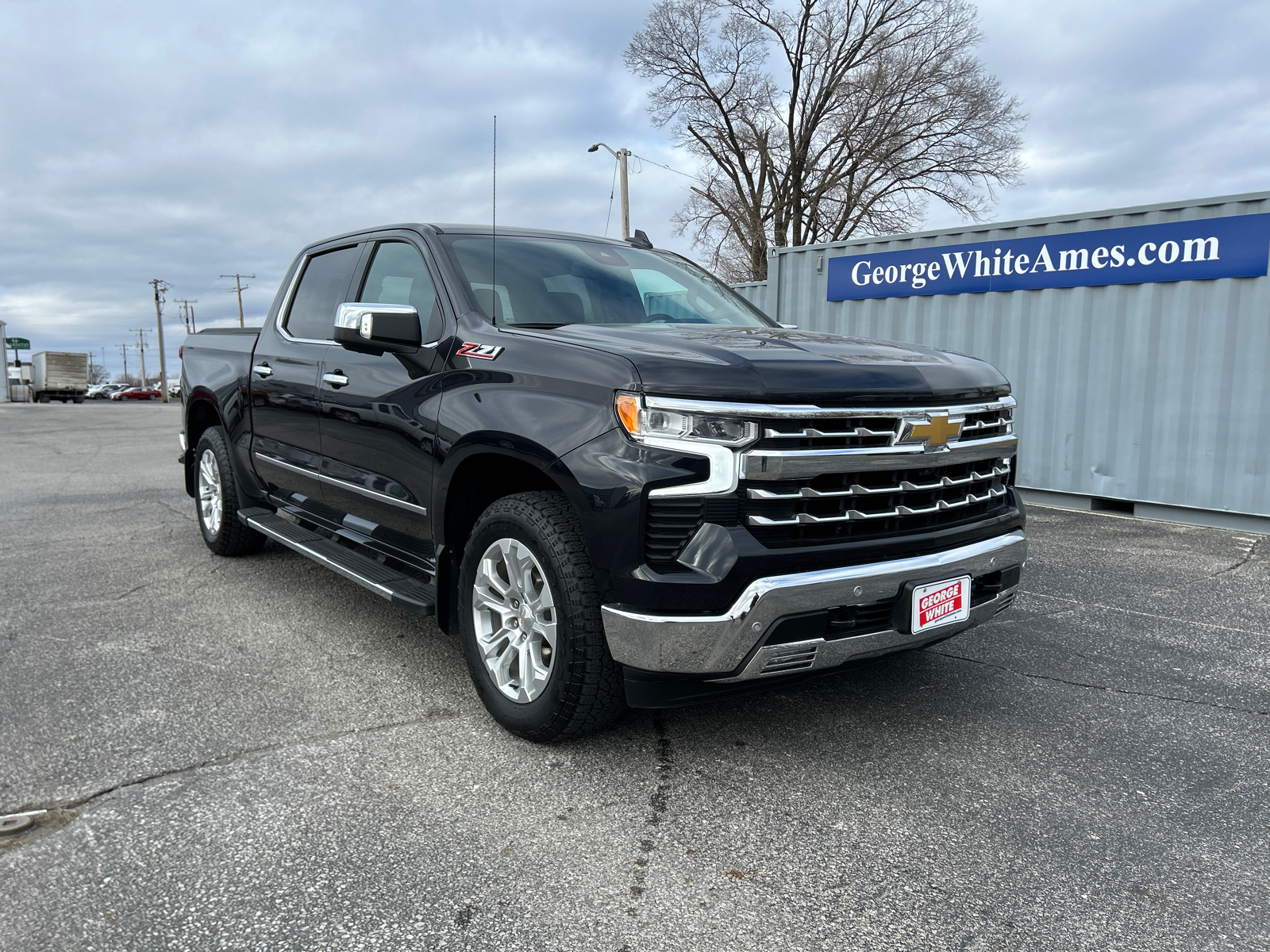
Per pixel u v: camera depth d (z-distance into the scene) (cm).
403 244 371
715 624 231
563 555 253
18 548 562
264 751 273
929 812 242
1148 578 514
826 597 240
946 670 358
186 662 351
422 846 221
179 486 882
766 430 237
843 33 3044
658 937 187
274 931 187
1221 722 308
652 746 282
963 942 187
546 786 253
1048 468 795
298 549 396
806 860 218
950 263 841
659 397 237
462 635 299
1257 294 662
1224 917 197
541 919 193
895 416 254
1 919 190
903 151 3153
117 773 257
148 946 182
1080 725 304
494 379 284
